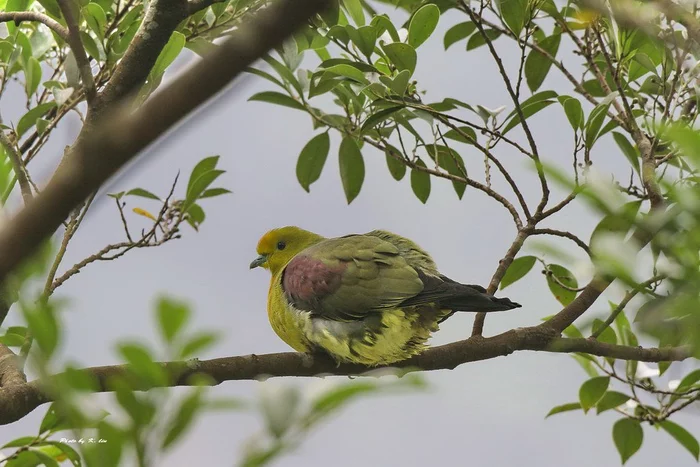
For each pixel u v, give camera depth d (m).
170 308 2.69
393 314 9.13
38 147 8.99
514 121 8.56
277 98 9.60
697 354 3.27
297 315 9.59
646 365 9.82
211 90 1.56
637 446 10.09
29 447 5.50
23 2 9.63
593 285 8.44
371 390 2.64
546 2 9.23
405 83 8.40
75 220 7.60
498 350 8.29
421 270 9.34
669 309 3.32
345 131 9.54
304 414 2.66
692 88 8.45
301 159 10.10
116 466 2.66
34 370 2.72
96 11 8.57
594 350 8.13
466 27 10.58
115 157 1.63
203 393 2.74
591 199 3.39
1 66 9.61
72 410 2.73
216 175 9.02
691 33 6.15
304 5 1.53
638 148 8.33
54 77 10.28
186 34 9.24
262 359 7.66
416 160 10.00
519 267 9.26
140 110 1.63
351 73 8.52
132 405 2.70
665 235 3.51
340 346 9.29
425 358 8.26
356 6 9.47
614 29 8.09
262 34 1.54
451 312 9.17
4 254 1.68
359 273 9.33
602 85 9.48
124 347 2.68
